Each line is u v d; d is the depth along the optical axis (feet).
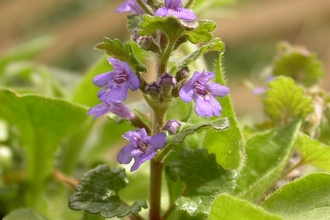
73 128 1.04
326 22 2.09
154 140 0.79
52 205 1.16
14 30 2.41
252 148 0.94
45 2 2.39
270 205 0.83
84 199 0.84
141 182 1.16
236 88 1.97
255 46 2.56
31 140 1.07
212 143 0.91
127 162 0.80
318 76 1.10
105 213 0.83
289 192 0.84
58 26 2.55
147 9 0.82
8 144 1.23
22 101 1.00
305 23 2.10
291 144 0.93
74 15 2.59
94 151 1.31
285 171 0.98
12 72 1.45
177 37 0.80
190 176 0.86
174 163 0.86
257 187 0.90
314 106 1.01
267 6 2.15
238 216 0.80
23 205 1.15
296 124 0.95
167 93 0.82
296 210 0.82
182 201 0.84
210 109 0.80
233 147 0.90
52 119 1.03
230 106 0.89
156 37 0.83
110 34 2.26
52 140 1.07
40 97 0.99
